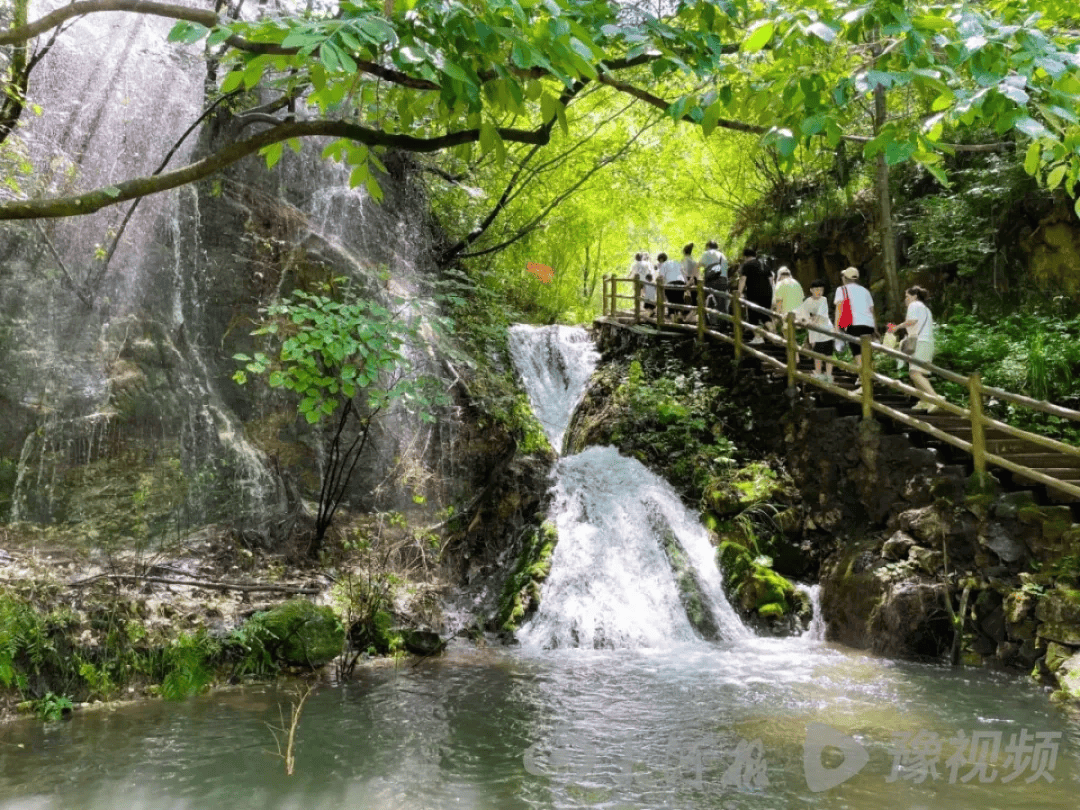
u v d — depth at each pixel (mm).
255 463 9016
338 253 10477
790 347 11031
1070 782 4801
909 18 3168
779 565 10000
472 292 13844
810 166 19109
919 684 7051
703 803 4566
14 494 7352
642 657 8219
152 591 7293
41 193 7906
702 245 26203
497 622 9203
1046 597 7164
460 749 5465
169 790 4723
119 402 8102
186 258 9203
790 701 6562
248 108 10062
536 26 3303
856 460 9750
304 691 6801
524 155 15781
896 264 15000
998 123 3170
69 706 5988
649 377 13359
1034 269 13320
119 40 9008
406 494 10352
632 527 10383
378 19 2865
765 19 3436
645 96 4004
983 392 8172
